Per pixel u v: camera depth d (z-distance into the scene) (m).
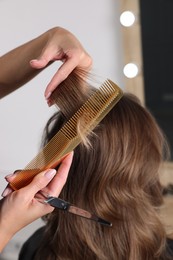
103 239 0.72
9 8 1.53
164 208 0.86
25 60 0.76
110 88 0.55
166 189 1.26
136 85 1.43
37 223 1.33
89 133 0.61
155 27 1.38
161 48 1.39
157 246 0.74
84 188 0.72
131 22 1.39
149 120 0.73
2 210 0.51
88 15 1.48
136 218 0.73
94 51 1.49
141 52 1.41
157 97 1.41
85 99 0.59
